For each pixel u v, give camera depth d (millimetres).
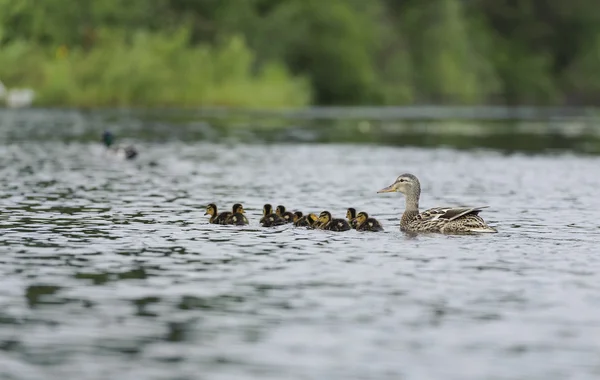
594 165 34000
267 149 39312
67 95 70812
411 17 96938
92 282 13836
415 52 96375
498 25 117062
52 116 59250
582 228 19172
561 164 34375
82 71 71875
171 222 19359
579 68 116500
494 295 13289
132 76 71750
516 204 23359
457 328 11734
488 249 16625
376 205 22766
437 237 17859
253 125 54812
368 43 91188
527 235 18188
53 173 29062
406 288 13656
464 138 47531
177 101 73062
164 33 79875
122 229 18391
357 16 91250
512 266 15180
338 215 20891
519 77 112062
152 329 11586
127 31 80188
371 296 13188
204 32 87125
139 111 66812
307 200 23500
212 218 19375
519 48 115188
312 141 44000
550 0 117000
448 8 96938
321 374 10117
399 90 92312
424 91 96062
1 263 15047
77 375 10008
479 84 100812
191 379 9922
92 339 11180
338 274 14469
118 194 24156
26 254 15773
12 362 10391
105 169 30656
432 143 43938
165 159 34438
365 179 28625
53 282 13820
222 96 74500
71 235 17641
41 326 11656
